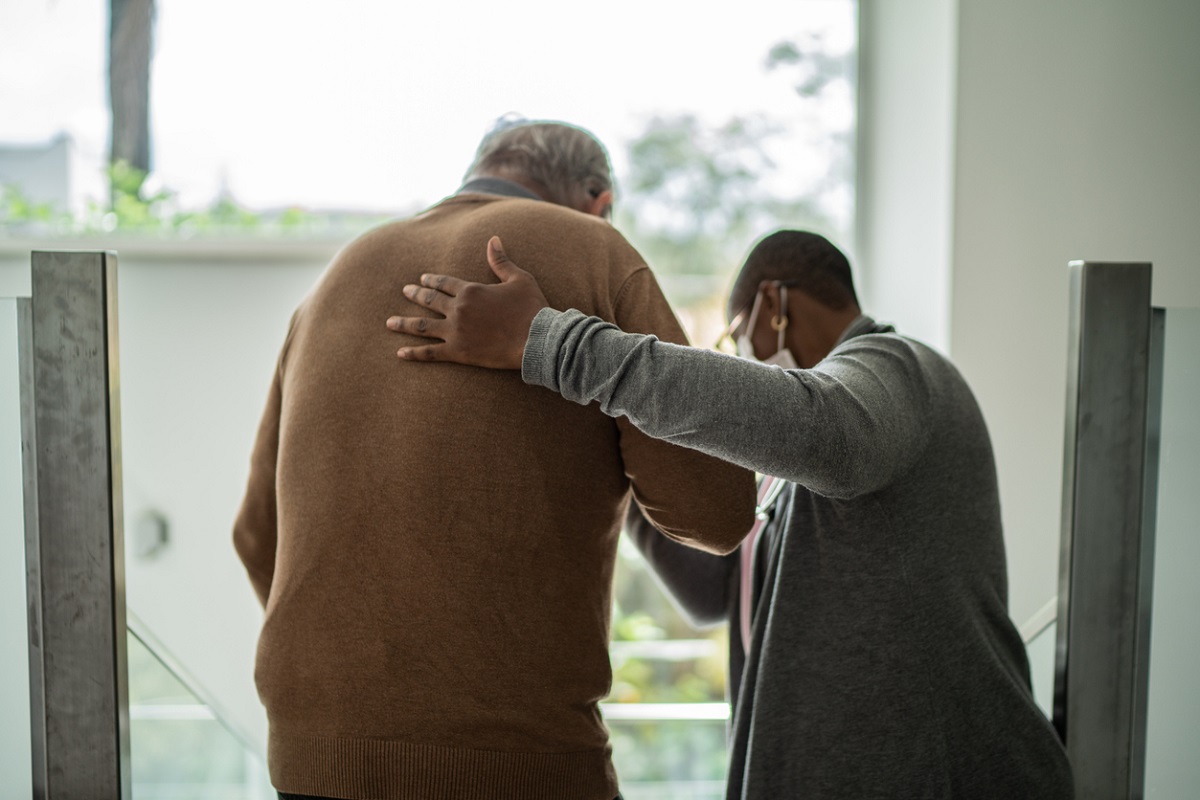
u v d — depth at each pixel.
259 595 1.31
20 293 2.94
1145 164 2.25
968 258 2.30
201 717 1.95
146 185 3.04
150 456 3.03
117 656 1.09
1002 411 2.32
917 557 1.18
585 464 1.09
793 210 3.02
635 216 3.03
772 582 1.23
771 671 1.19
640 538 1.51
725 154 3.00
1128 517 1.18
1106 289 1.15
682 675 3.33
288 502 1.10
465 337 1.04
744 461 0.99
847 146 2.99
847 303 1.37
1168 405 1.19
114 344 1.07
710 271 3.05
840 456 1.01
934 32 2.41
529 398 1.07
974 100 2.27
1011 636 1.25
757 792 1.17
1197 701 1.23
